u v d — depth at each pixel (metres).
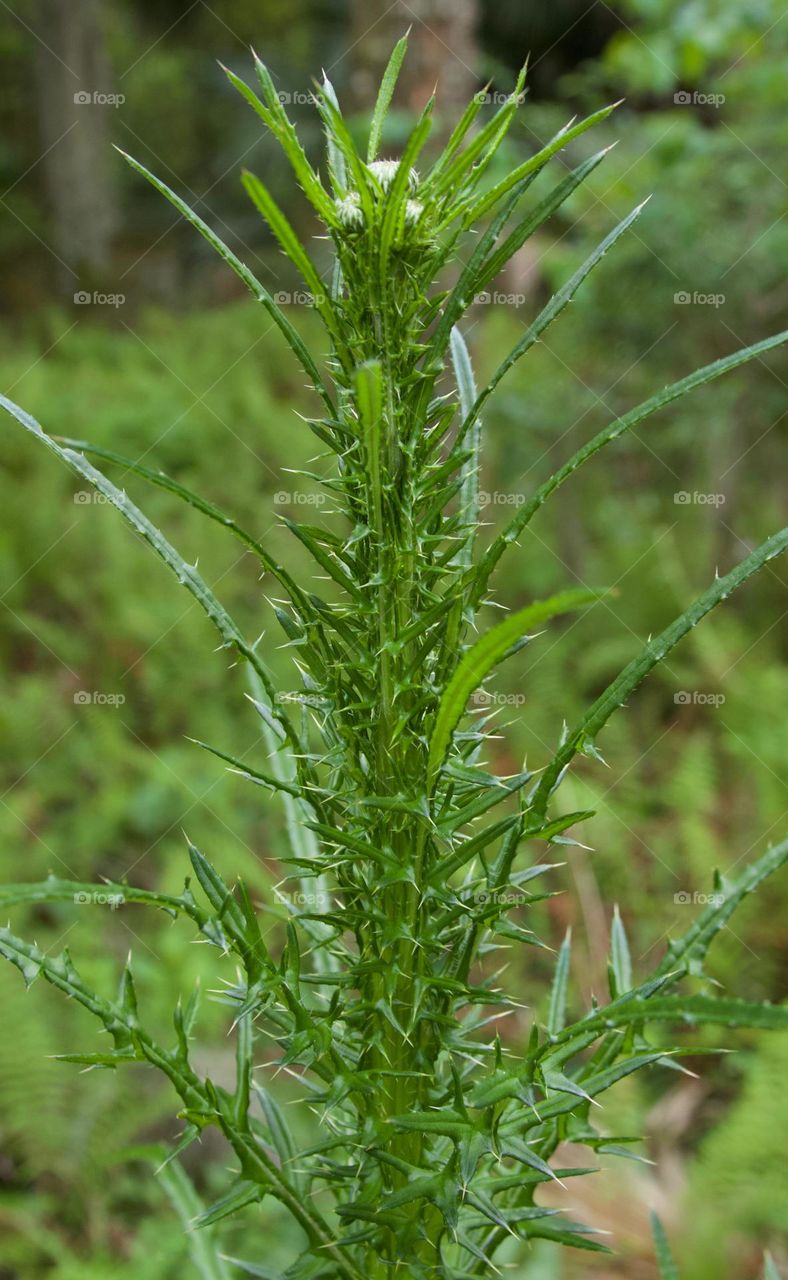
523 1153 0.99
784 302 5.21
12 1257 2.95
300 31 14.80
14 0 14.00
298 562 5.71
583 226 5.42
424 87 4.28
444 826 0.98
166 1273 2.85
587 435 5.61
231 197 12.38
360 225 0.83
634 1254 2.89
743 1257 2.90
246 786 4.50
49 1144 3.09
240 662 0.98
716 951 3.70
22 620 5.20
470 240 4.15
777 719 4.46
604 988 3.69
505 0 10.56
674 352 5.41
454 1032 1.08
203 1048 3.46
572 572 5.63
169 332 9.73
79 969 3.56
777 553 0.86
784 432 5.86
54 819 4.45
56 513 6.00
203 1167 3.24
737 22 4.74
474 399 1.13
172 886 3.80
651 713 5.01
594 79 5.18
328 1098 1.00
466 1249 1.15
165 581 5.56
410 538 0.92
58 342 9.01
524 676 4.82
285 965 0.99
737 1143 2.97
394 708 0.97
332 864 0.99
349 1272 1.11
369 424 0.74
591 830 4.05
